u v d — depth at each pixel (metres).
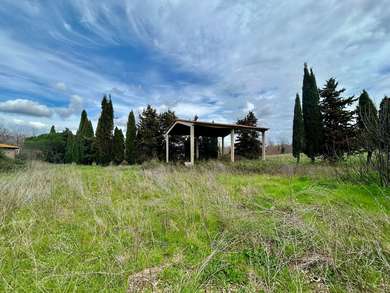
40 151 23.08
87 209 4.54
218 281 2.36
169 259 2.80
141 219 3.80
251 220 3.47
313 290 2.19
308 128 15.31
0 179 6.40
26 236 3.16
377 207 3.89
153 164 13.40
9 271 2.48
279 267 2.48
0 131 30.78
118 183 7.05
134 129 19.45
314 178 6.74
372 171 5.45
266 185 6.22
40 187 5.84
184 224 3.74
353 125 13.88
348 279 2.24
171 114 20.22
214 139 20.22
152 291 2.21
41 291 2.14
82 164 21.77
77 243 3.11
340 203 3.98
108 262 2.61
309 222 3.35
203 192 5.32
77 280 2.29
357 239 2.92
